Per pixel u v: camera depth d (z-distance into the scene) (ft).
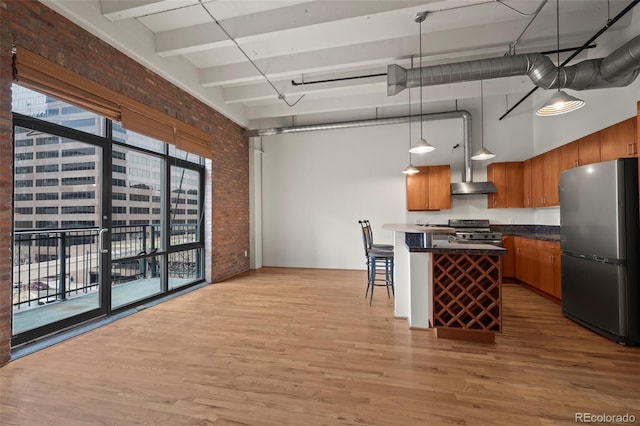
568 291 10.55
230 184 18.74
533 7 10.30
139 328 9.95
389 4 9.41
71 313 10.67
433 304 9.14
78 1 8.73
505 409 5.65
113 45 10.27
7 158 7.41
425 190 18.92
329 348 8.36
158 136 12.53
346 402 5.89
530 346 8.45
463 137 19.33
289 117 21.91
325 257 21.43
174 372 7.06
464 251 8.86
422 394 6.15
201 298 13.62
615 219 8.54
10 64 7.43
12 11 7.47
